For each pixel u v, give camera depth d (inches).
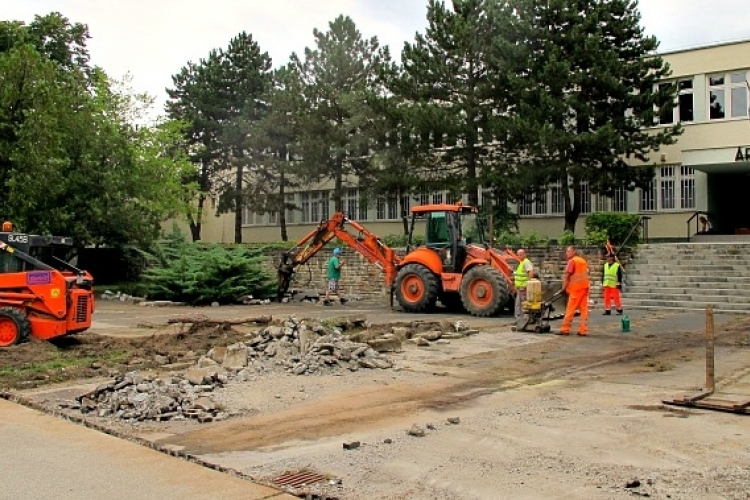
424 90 1218.0
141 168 1283.2
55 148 1074.7
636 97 1096.8
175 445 292.2
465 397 376.5
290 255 1063.6
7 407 369.7
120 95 1507.1
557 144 1058.7
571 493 226.8
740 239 1162.6
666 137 1106.7
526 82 1098.7
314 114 1430.9
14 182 1037.2
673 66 1348.4
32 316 547.8
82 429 322.3
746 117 1283.2
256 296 1071.0
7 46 1275.8
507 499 223.0
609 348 545.6
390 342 524.7
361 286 1171.9
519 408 348.5
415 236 1244.5
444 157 1217.4
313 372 440.5
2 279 548.4
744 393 373.1
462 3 1186.6
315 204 1835.6
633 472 246.4
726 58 1299.2
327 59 1456.7
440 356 509.4
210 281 1034.1
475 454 271.4
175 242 1208.2
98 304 1026.1
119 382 376.8
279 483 242.5
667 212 1334.9
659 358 498.9
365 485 238.7
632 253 983.6
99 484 243.8
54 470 260.1
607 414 333.4
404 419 330.0
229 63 1833.2
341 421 328.5
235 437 303.9
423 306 839.7
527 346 556.1
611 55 1073.5
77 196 1135.6
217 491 235.6
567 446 280.1
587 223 1024.9
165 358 502.9
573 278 620.1
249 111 1722.4
